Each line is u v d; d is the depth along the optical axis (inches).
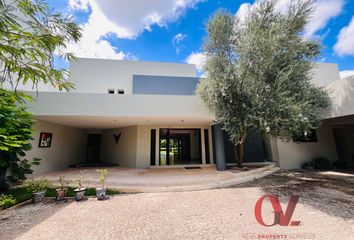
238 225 135.1
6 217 154.5
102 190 206.2
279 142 410.0
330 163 420.2
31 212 166.2
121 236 120.9
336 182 268.7
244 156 450.9
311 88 298.2
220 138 373.4
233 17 301.3
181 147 556.4
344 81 277.0
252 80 263.0
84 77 512.7
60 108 290.4
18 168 252.7
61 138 407.5
